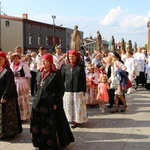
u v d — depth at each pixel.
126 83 8.24
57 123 5.09
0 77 5.71
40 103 5.05
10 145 5.53
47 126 4.99
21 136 6.11
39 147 5.12
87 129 6.59
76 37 14.30
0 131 5.73
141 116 7.86
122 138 5.89
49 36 59.12
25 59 8.15
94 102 9.30
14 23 51.81
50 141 4.98
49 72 5.15
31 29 53.72
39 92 5.09
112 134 6.19
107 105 9.62
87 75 9.26
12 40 52.00
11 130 5.84
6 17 51.66
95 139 5.84
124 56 13.64
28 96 7.49
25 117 7.31
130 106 9.26
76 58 6.68
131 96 11.34
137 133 6.25
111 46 26.00
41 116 5.02
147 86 13.31
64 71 6.75
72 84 6.62
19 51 8.25
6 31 51.88
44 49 10.62
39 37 56.25
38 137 5.07
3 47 51.94
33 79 11.52
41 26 56.56
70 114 6.68
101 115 8.05
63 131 5.11
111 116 7.91
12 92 5.76
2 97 5.64
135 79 13.09
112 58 8.56
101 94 8.35
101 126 6.84
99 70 9.34
